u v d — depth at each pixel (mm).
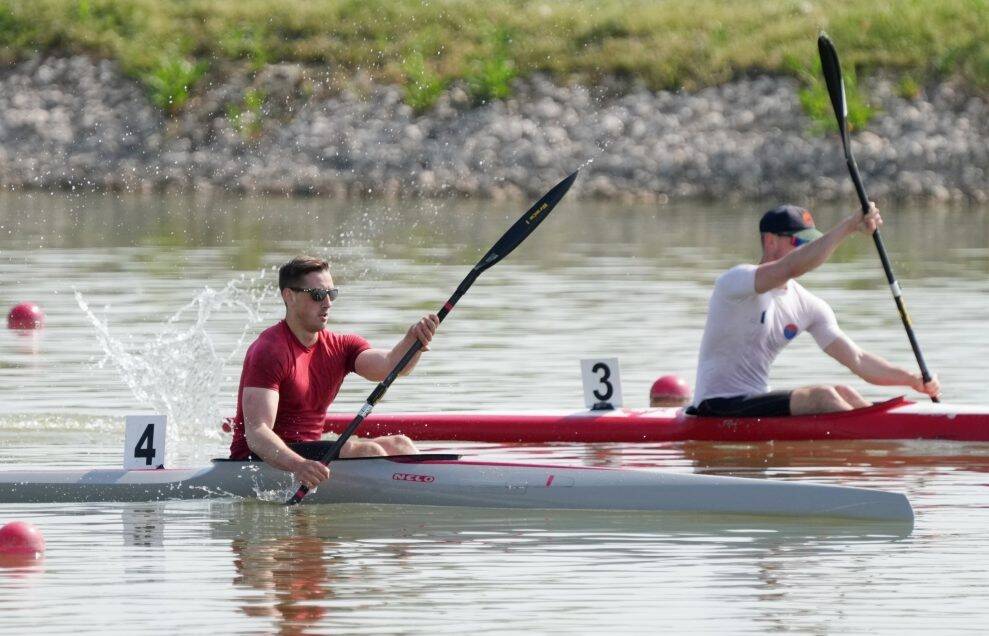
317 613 24562
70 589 25984
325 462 32438
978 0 126312
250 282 70625
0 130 126938
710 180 117125
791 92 121500
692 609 24750
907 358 50375
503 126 121875
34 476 33281
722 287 39688
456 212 107625
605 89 124438
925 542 29062
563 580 26484
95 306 62656
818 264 38281
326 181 120125
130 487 33156
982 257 80375
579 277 72562
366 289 68250
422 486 32625
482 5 133875
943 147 116250
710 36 127250
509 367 49500
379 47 130250
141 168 123375
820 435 39562
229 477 33188
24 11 135375
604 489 32125
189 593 25734
